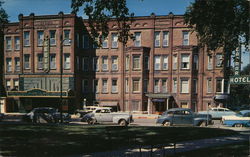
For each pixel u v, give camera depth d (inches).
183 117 793.6
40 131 620.1
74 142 483.8
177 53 1332.4
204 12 606.5
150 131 629.9
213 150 407.5
